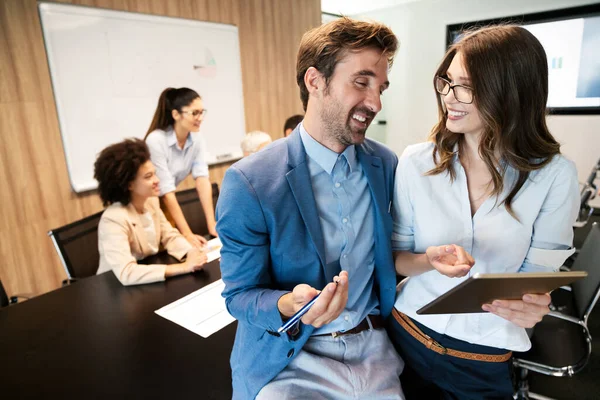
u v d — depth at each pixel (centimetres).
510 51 83
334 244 94
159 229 187
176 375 100
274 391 91
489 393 106
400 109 559
